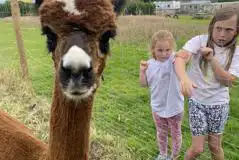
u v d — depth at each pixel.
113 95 3.09
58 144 1.18
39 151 1.41
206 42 1.68
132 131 2.42
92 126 2.42
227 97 1.75
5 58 4.47
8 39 6.19
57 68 1.07
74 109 1.12
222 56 1.65
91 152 2.16
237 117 2.68
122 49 4.71
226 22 1.58
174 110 1.88
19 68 3.51
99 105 2.82
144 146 2.22
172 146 1.98
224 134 2.38
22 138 1.46
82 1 1.05
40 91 3.27
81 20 1.03
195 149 1.76
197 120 1.74
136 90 3.29
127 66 4.11
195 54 1.70
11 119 1.63
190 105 1.77
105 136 2.29
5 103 2.88
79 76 0.98
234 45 1.64
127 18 5.24
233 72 1.64
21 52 3.38
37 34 6.45
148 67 1.92
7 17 6.88
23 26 6.57
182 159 2.06
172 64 1.84
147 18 5.27
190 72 1.75
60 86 1.03
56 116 1.17
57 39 1.06
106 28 1.07
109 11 1.08
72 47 1.00
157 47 1.83
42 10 1.07
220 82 1.67
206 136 1.80
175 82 1.85
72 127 1.15
